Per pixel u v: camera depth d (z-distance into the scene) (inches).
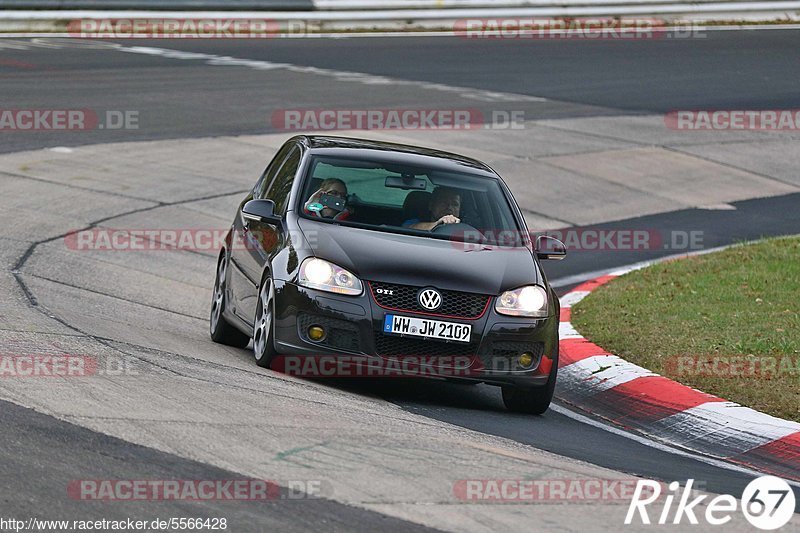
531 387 1002.1
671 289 1485.0
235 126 2453.2
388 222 1069.1
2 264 1380.4
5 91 2541.8
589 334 1282.0
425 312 968.9
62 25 3523.6
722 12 4362.7
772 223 2145.7
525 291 1010.1
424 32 3983.8
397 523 625.6
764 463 909.8
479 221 1096.2
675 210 2220.7
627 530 655.1
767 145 2748.5
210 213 1863.9
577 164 2444.6
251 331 1066.1
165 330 1180.5
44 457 676.7
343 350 965.8
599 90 3181.6
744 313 1327.5
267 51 3430.1
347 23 3914.9
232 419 795.4
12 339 959.6
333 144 1186.6
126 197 1877.5
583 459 835.4
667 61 3629.4
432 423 888.9
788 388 1051.3
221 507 626.2
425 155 1189.1
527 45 3799.2
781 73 3540.8
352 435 792.9
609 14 4220.0
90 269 1448.1
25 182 1877.5
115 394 823.1
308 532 602.5
